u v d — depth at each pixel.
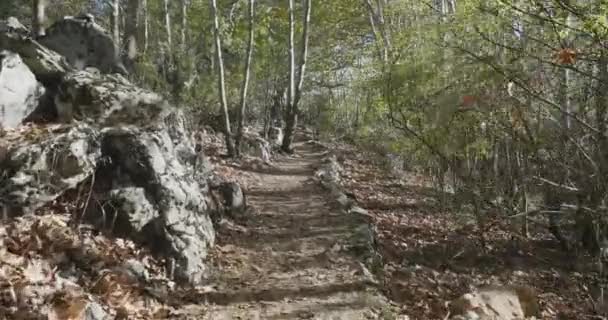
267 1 23.06
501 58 8.12
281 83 26.84
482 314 5.90
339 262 7.03
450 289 6.86
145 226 6.00
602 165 7.04
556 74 7.81
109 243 5.66
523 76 7.73
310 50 26.38
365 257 7.30
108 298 4.90
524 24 7.26
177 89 14.98
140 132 6.65
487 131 9.62
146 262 5.76
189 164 7.84
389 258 7.98
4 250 4.69
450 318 5.73
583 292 7.59
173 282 5.75
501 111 8.71
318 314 5.41
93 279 5.07
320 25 24.34
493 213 10.30
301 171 15.20
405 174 17.16
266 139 20.11
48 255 4.99
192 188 7.14
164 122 7.50
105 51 9.22
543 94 7.58
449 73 9.54
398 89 10.49
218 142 16.47
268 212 9.56
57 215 5.57
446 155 10.26
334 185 12.61
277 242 7.80
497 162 10.72
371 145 19.19
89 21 9.27
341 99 31.06
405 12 17.55
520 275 7.91
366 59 23.22
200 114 16.48
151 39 17.56
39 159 5.55
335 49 26.88
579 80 7.68
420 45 10.83
